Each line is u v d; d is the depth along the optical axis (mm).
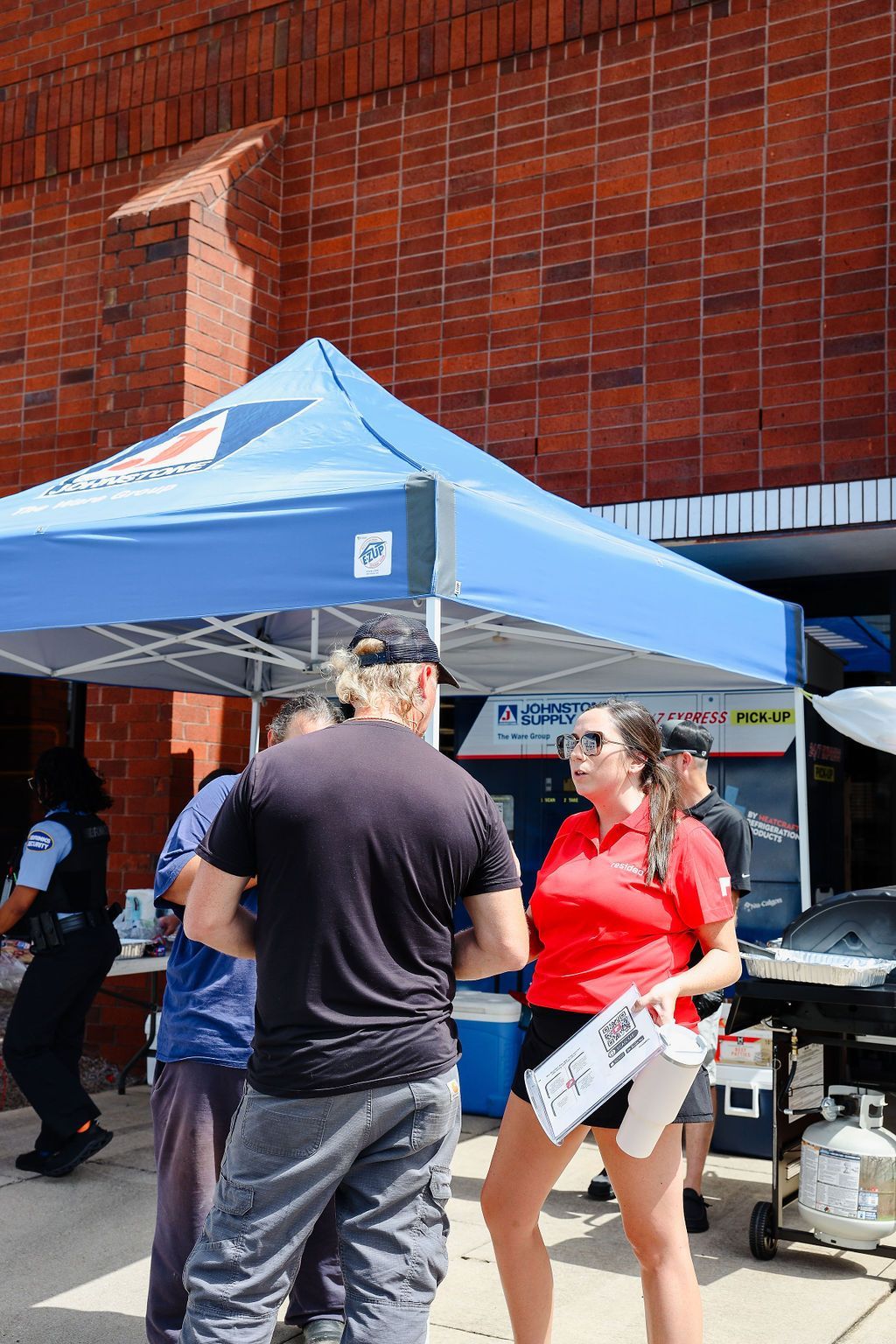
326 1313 3541
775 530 6082
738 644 5059
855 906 4426
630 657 5500
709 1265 4227
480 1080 6164
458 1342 3641
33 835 5199
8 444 8289
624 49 6742
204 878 2436
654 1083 2693
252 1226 2287
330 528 3414
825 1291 4016
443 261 7180
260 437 4395
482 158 7109
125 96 8219
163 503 3812
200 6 8047
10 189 8539
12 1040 5195
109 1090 6715
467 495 3402
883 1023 4129
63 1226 4633
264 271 7559
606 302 6703
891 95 6055
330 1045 2293
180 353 6996
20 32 8664
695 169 6516
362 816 2357
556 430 6789
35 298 8305
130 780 6996
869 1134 4207
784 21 6328
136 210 7207
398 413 4871
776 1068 4328
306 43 7703
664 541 6359
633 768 3156
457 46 7207
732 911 3061
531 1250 3074
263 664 6754
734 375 6344
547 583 3758
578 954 3037
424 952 2406
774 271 6277
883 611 7062
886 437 5961
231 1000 3344
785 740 5996
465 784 2490
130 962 5762
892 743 4875
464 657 6172
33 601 3799
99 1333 3705
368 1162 2361
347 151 7531
